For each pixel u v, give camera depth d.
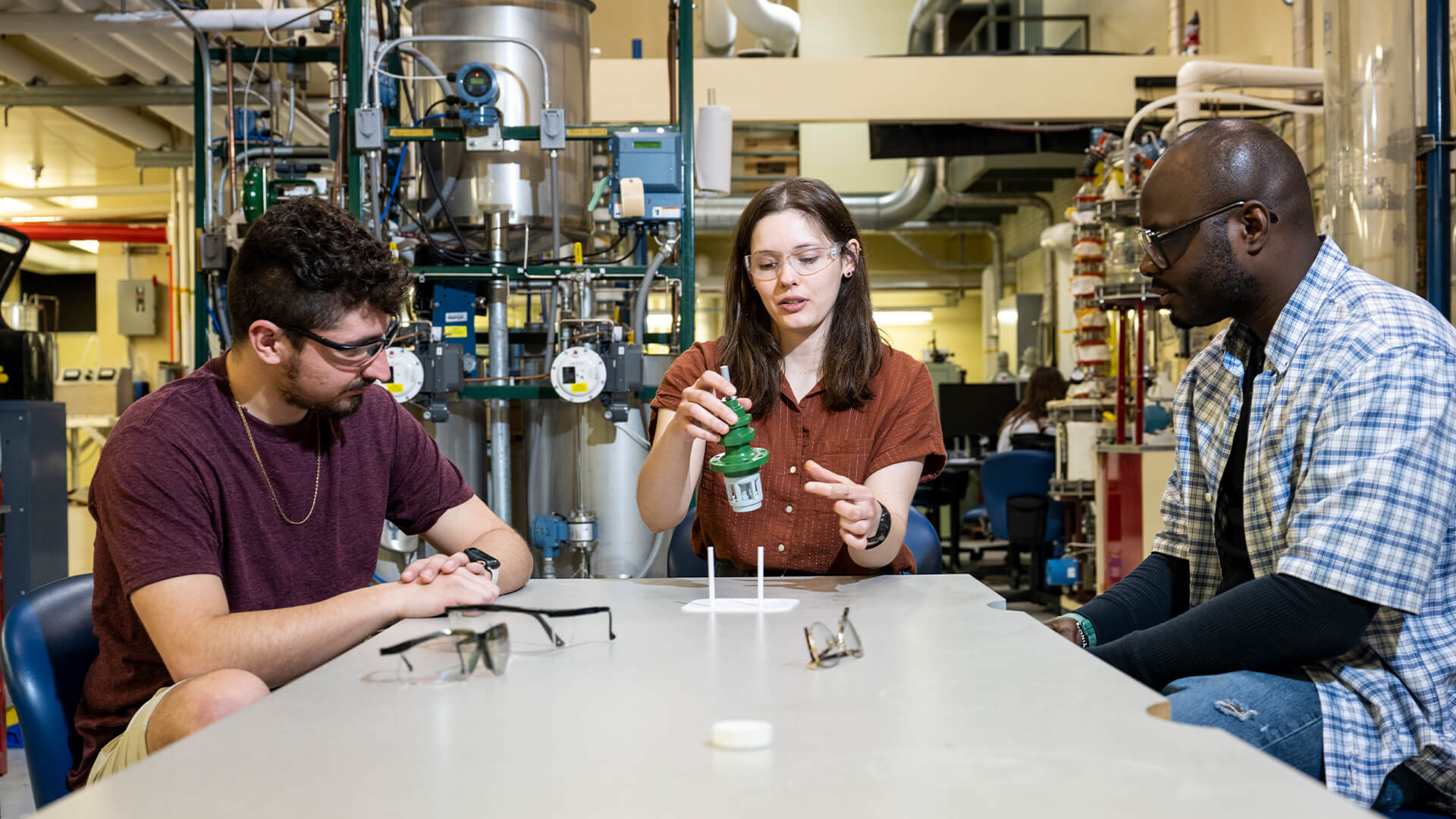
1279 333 1.47
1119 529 4.58
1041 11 9.38
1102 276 5.33
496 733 0.82
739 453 1.46
